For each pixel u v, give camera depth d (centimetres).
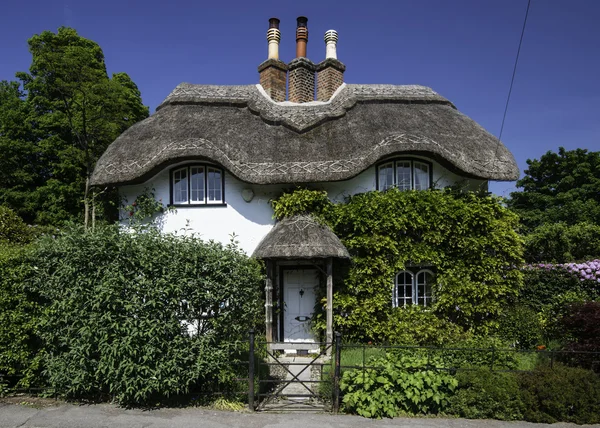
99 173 1155
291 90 1461
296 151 1132
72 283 693
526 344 980
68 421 636
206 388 739
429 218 1065
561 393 653
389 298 1070
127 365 660
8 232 1174
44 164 2244
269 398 757
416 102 1333
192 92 1359
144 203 1187
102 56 2369
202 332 716
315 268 1146
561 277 1188
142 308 675
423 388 683
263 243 1021
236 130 1191
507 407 665
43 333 706
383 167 1182
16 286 714
